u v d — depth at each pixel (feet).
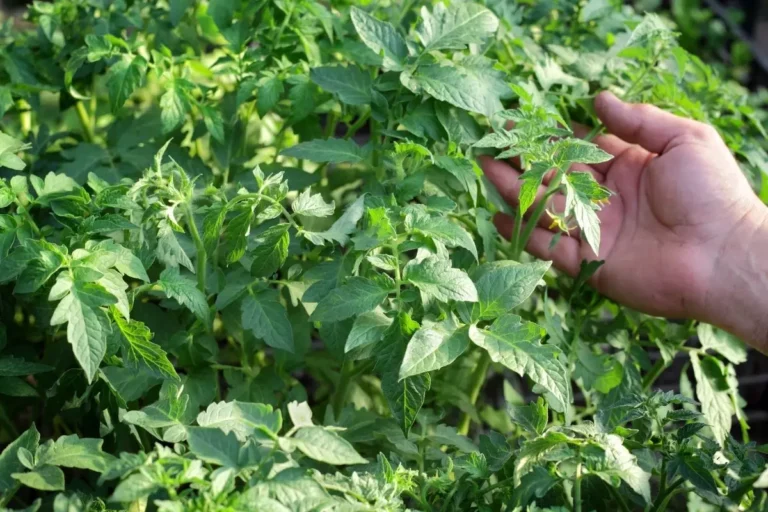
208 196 4.66
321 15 5.39
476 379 5.51
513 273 3.85
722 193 5.19
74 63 5.18
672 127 5.43
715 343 5.56
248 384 4.80
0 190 4.10
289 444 2.99
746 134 6.66
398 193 4.54
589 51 6.47
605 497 4.04
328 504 2.92
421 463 4.40
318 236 4.06
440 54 5.05
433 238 3.93
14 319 5.01
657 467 4.04
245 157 5.59
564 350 5.16
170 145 5.53
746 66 9.18
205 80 6.77
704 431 5.24
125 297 3.65
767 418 7.25
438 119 4.95
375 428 4.63
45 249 3.63
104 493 4.42
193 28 6.31
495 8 5.80
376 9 5.90
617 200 5.74
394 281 3.83
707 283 5.27
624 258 5.56
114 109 5.05
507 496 3.75
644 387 5.95
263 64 5.27
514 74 5.75
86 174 5.34
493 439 4.04
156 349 3.81
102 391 4.28
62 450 3.42
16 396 4.90
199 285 4.32
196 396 4.56
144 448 4.35
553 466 3.59
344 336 4.31
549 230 5.65
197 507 2.80
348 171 6.13
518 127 4.41
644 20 5.45
